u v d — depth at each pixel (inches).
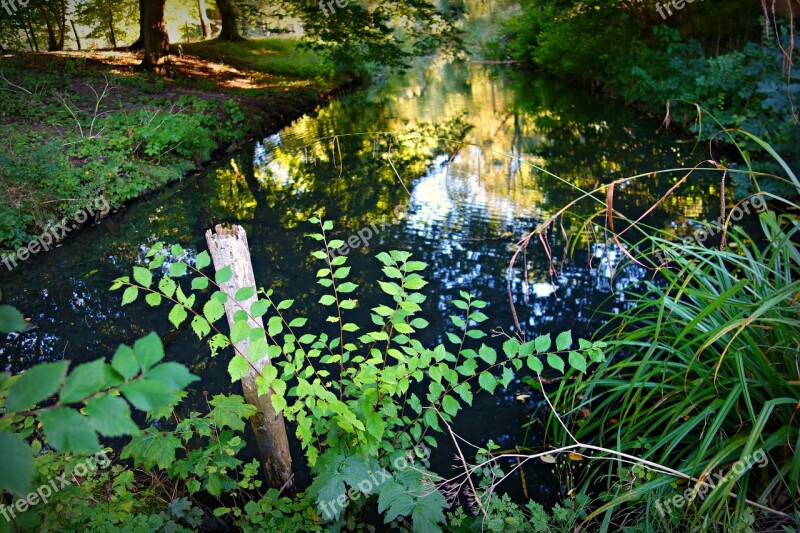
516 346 90.8
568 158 355.9
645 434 108.3
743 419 105.4
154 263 82.4
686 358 113.0
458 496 113.5
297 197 311.1
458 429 133.5
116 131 348.2
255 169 365.7
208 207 304.3
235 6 825.5
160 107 437.1
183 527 100.3
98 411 30.6
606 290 191.9
